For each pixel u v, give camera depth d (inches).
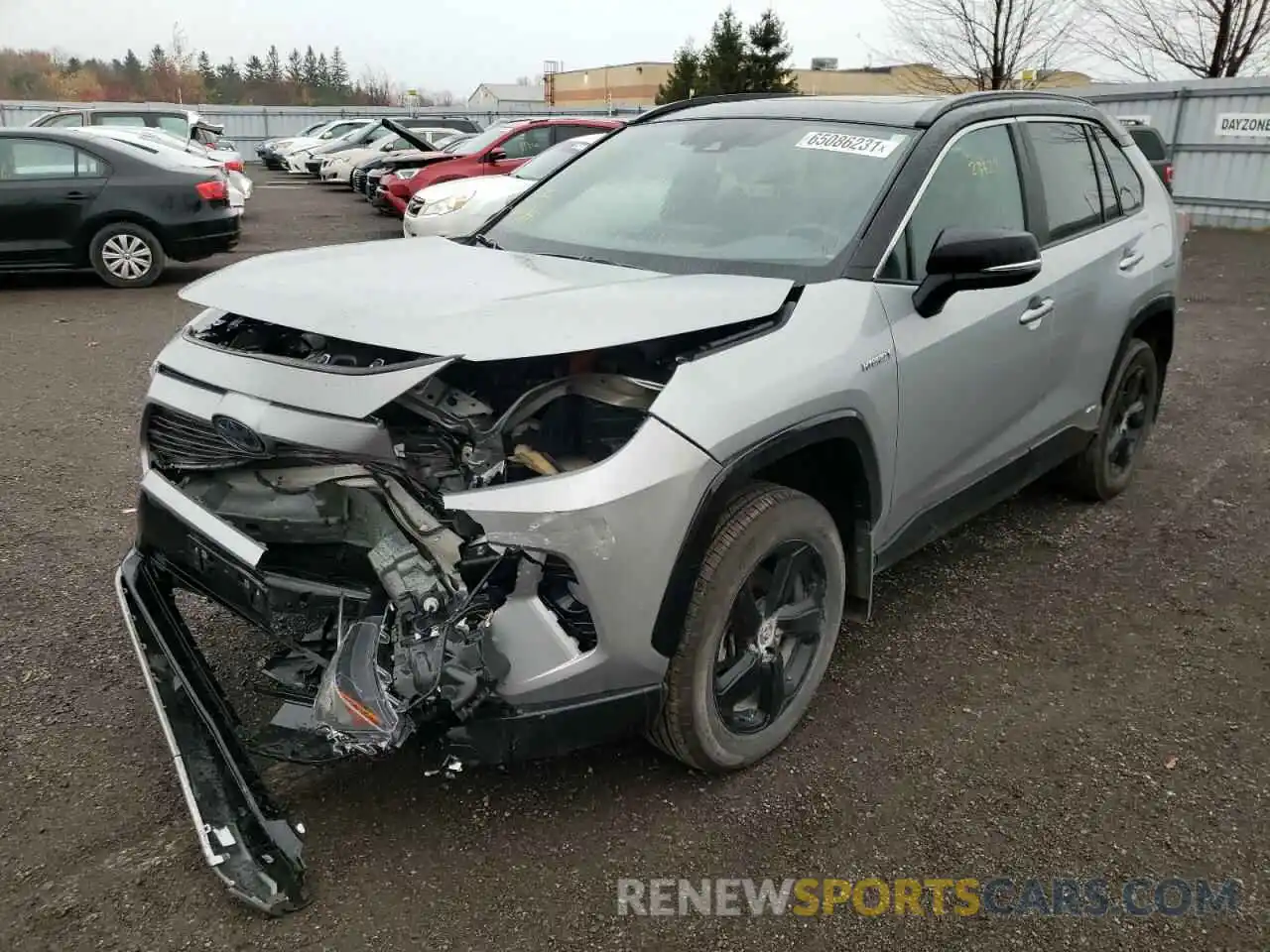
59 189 400.8
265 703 123.6
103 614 144.7
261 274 114.6
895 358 118.4
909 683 132.3
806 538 111.3
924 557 170.4
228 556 105.1
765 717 114.2
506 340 91.3
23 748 114.4
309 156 1138.7
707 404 97.2
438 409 95.0
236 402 98.1
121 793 107.7
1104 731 123.0
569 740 96.6
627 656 95.9
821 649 119.3
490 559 91.7
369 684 90.4
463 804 107.1
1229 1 792.3
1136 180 185.9
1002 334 138.3
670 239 133.0
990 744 120.0
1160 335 194.7
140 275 420.2
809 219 128.0
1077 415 168.2
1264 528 184.4
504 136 549.0
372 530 102.0
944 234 117.6
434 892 95.4
